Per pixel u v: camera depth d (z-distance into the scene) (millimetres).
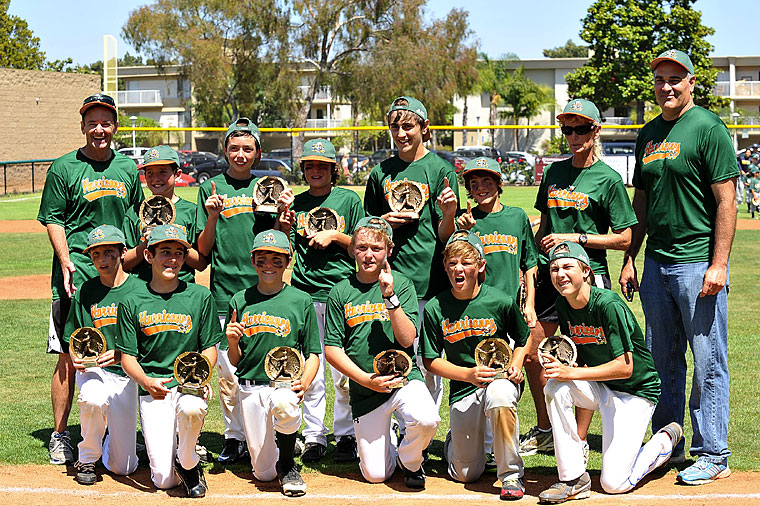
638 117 48781
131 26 44062
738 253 16609
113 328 5539
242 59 43625
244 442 5793
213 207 5727
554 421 4898
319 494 5016
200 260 5984
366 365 5316
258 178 5941
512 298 5285
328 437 6410
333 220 6004
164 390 5027
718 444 5191
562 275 5039
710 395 5227
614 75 48031
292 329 5266
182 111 65562
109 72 35500
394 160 6121
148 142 60250
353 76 42406
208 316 5414
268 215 5910
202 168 40344
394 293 5211
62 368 5742
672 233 5332
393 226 5816
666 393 5535
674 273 5328
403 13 42062
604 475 4977
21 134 38469
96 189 5891
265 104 51031
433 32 43344
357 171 38781
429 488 5137
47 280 13602
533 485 5160
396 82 41750
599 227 5812
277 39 42562
